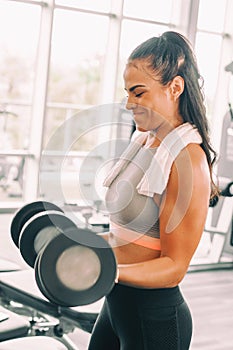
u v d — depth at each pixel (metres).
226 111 5.28
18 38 5.57
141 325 1.28
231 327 3.44
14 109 6.31
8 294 2.18
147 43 1.19
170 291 1.28
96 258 0.94
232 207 4.91
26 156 5.70
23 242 1.28
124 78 1.20
